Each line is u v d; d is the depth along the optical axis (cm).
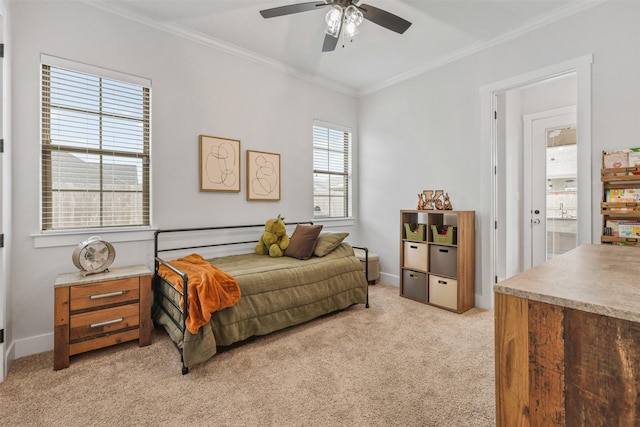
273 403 162
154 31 271
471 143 315
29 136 217
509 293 77
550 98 384
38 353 219
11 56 207
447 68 335
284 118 362
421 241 328
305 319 260
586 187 238
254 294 234
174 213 283
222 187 311
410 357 210
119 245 254
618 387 61
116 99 255
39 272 221
